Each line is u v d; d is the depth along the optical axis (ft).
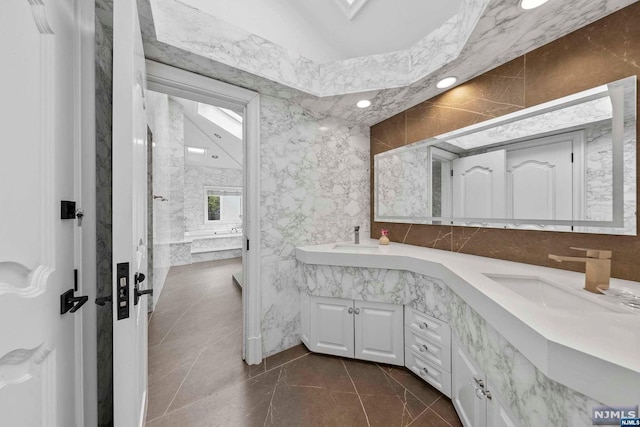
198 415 4.34
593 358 1.74
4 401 1.64
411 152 6.76
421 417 4.27
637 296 2.88
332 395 4.81
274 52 5.32
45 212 2.13
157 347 6.53
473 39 4.08
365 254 5.63
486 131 5.12
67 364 2.46
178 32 4.12
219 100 5.53
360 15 5.77
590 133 3.81
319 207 7.02
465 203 5.55
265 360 5.96
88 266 2.89
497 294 2.99
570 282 3.51
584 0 3.33
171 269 14.90
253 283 5.81
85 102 2.80
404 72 5.58
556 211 4.20
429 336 4.94
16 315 1.76
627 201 3.50
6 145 1.69
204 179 19.17
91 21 2.88
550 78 4.22
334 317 6.05
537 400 2.23
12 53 1.73
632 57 3.44
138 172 2.97
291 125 6.43
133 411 2.44
